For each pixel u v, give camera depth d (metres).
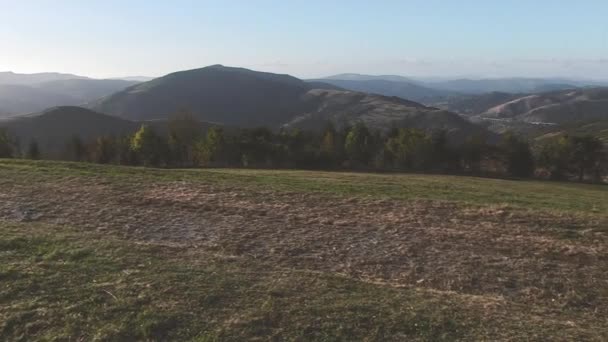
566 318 7.94
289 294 7.88
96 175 18.50
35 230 11.02
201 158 60.66
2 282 7.85
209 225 12.68
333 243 11.59
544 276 9.91
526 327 7.18
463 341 6.64
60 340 6.30
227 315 7.05
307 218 13.58
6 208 13.39
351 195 17.02
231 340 6.42
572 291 9.23
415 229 12.80
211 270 8.81
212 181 18.81
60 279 8.08
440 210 15.09
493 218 14.23
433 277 9.79
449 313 7.49
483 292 9.18
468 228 13.07
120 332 6.50
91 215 13.13
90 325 6.66
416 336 6.71
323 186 19.33
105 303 7.27
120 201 14.62
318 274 8.98
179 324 6.76
